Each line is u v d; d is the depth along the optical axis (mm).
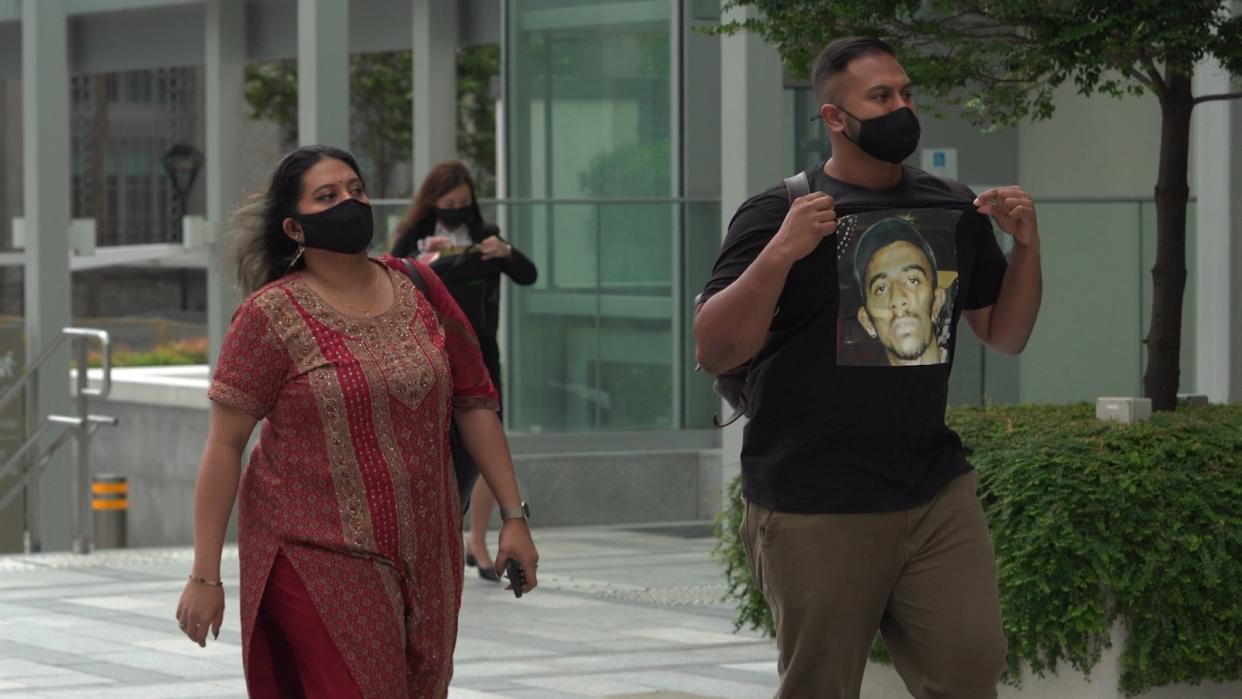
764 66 12172
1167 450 6434
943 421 5008
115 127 69875
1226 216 11039
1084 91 7418
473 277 10094
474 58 37844
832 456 4879
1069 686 6473
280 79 39094
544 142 16688
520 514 4996
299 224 4785
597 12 16375
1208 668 6449
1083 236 15398
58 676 8484
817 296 4848
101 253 31000
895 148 4805
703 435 15477
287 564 4727
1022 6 7059
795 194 4930
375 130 40969
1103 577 6301
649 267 15352
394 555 4719
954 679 4906
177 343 37469
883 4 7328
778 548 4918
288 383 4734
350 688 4695
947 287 4949
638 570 12234
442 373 4797
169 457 20906
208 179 22516
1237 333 11047
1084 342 15383
